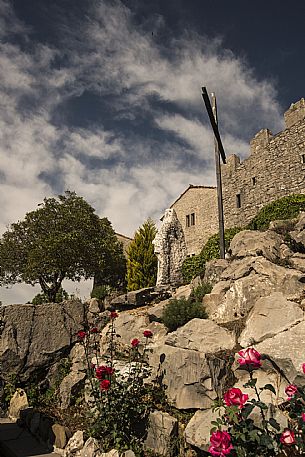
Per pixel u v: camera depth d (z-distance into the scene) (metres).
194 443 4.96
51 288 20.27
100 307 11.50
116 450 5.45
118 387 6.25
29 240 21.27
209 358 6.01
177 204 31.27
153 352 7.00
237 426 4.00
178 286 13.74
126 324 9.52
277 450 3.94
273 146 22.38
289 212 18.06
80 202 22.41
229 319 8.33
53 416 7.61
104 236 22.86
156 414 5.82
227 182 25.70
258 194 22.94
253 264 9.33
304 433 3.91
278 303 7.15
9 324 9.38
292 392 4.16
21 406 8.55
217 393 5.74
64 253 19.12
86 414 6.70
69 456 6.08
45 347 9.46
